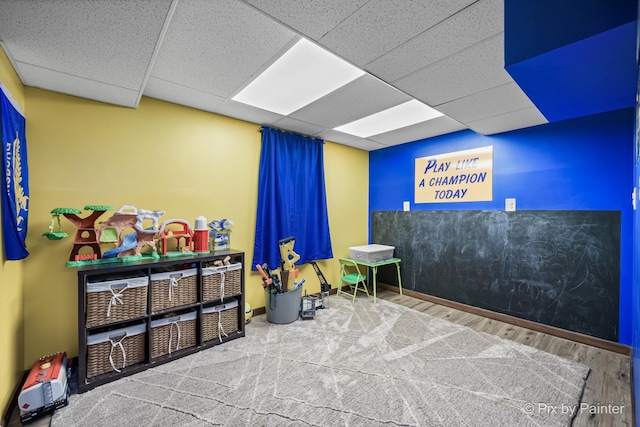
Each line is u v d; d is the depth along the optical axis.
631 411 1.63
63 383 1.65
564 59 1.37
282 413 1.58
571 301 2.59
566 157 2.64
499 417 1.58
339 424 1.51
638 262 1.60
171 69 1.98
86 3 1.24
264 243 3.18
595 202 2.48
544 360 2.18
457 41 1.58
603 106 1.99
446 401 1.70
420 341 2.49
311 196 3.64
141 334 2.05
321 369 2.03
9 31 1.40
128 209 2.19
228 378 1.91
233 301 2.58
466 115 2.59
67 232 2.10
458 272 3.41
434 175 3.66
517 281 2.93
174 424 1.50
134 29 1.43
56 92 2.07
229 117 2.94
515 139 2.97
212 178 2.83
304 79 2.16
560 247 2.66
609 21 1.16
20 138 1.76
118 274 2.13
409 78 1.99
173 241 2.57
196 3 1.35
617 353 2.31
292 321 2.91
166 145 2.55
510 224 2.99
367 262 3.60
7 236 1.54
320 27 1.48
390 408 1.64
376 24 1.45
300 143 3.52
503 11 1.36
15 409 1.65
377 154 4.39
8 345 1.63
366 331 2.69
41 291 2.00
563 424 1.53
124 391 1.77
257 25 1.52
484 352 2.30
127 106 2.35
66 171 2.10
